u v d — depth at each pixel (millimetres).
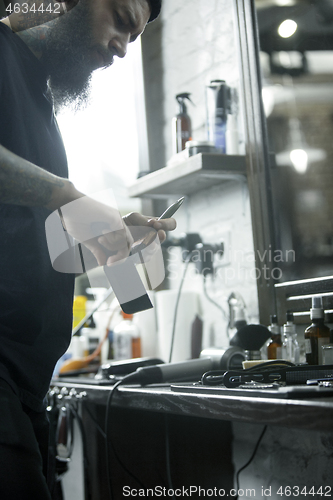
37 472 820
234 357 1385
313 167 1631
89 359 2221
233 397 820
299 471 1380
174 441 1518
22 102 967
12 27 1054
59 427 1643
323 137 1633
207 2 2061
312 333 1237
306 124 1684
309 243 1549
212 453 1562
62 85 1114
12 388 894
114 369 1536
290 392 739
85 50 1092
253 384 953
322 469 1310
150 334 2301
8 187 770
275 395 757
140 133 2523
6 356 900
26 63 1001
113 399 1231
